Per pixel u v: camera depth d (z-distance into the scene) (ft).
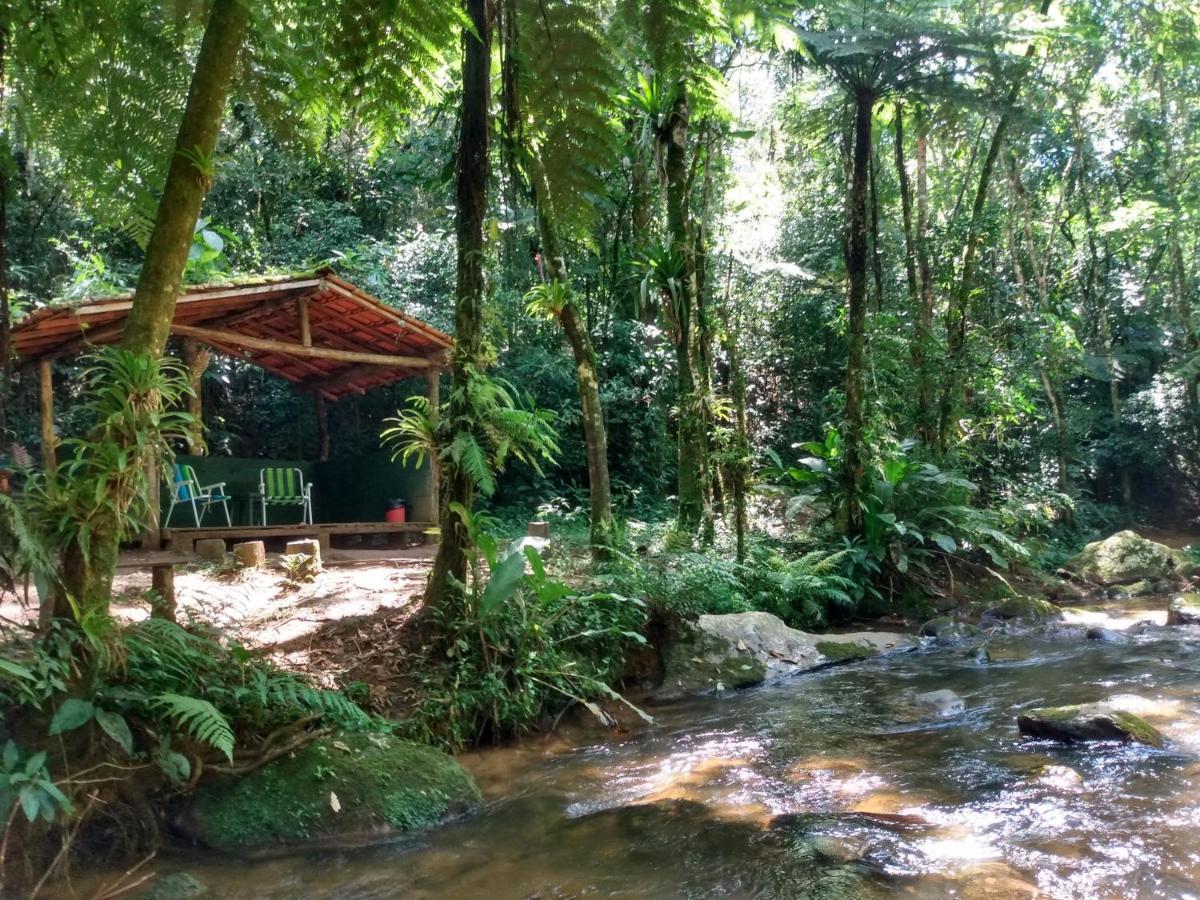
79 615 10.09
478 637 16.55
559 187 14.32
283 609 18.48
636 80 28.19
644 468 44.70
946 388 38.09
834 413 49.14
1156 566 37.63
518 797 13.20
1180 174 55.52
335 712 13.28
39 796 8.80
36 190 29.73
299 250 42.55
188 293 26.16
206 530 27.58
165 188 11.04
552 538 27.71
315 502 39.17
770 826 11.46
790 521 35.32
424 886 9.91
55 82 9.64
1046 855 10.17
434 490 34.40
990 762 14.03
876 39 29.22
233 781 11.62
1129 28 48.91
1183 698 17.76
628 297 44.96
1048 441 51.80
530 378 42.22
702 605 24.02
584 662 18.62
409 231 46.78
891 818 11.61
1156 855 10.07
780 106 43.47
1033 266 51.78
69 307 22.75
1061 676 20.62
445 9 10.62
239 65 11.23
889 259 50.19
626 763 14.87
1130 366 64.64
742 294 46.68
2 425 10.09
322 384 39.73
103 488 10.27
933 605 31.89
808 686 20.77
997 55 31.30
